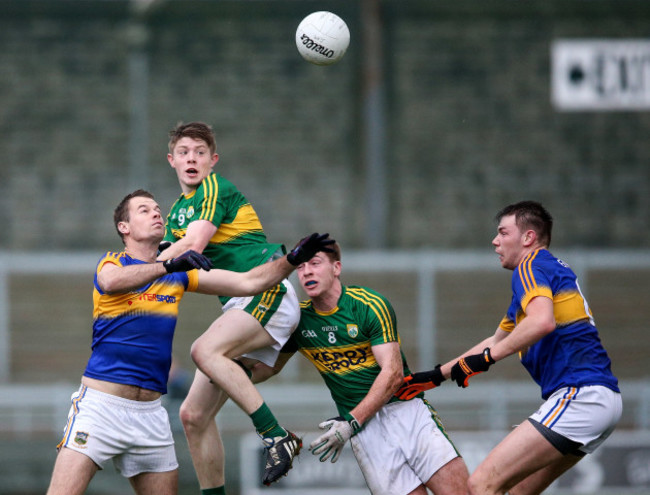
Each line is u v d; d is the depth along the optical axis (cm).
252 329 1967
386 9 5988
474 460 3366
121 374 1888
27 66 5825
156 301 1909
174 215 2002
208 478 2144
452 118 5984
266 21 5956
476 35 6025
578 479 3328
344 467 3294
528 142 5994
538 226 1989
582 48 6053
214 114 5894
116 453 1888
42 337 5197
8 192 5741
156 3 5678
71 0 5844
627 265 5300
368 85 5794
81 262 5262
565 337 1906
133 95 5869
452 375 1967
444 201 5928
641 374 5231
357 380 2091
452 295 5253
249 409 1920
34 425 4562
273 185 5875
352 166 5909
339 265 2070
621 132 6028
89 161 5809
